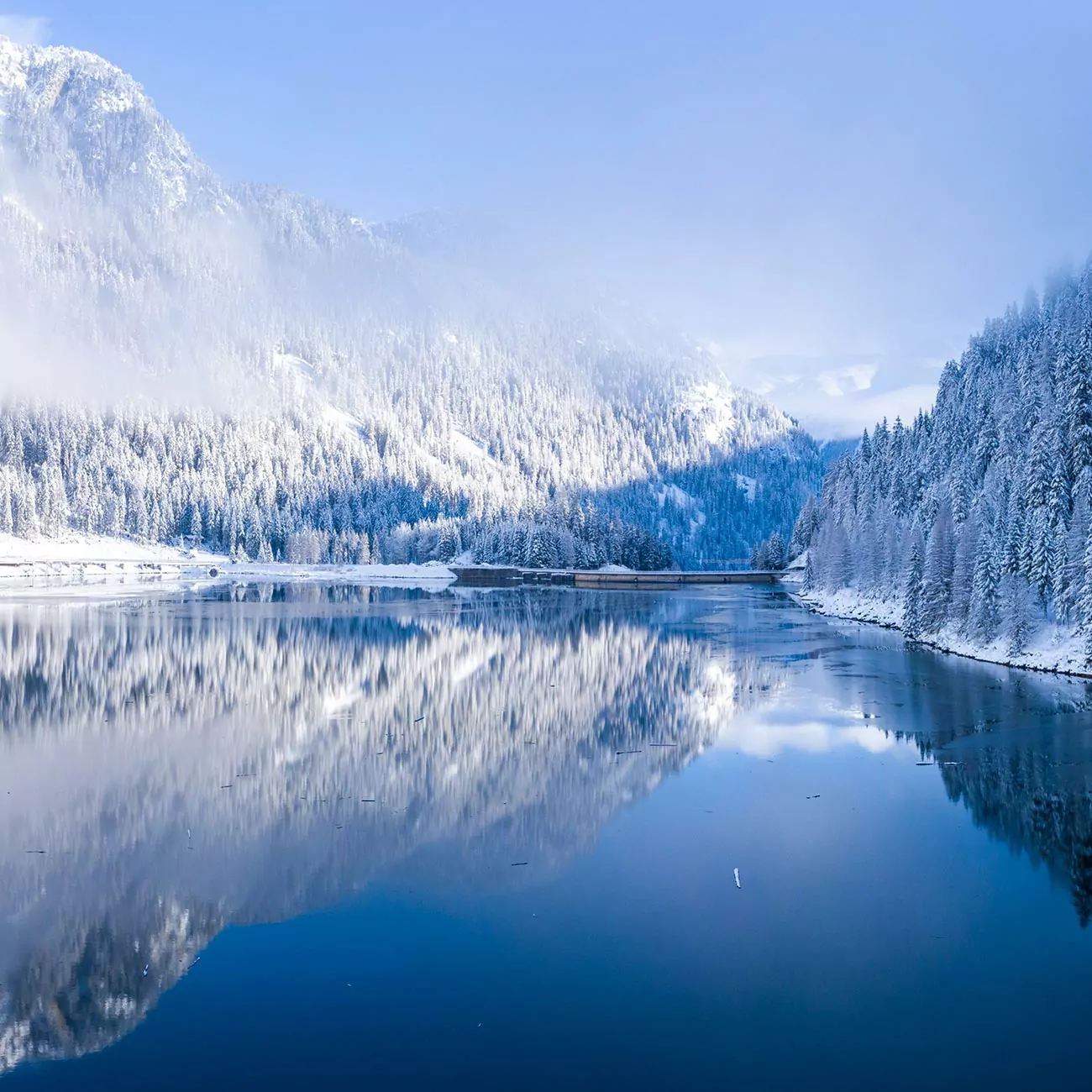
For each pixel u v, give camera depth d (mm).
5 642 75062
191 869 25672
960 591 71750
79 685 55594
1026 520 70375
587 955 20516
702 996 18703
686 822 29469
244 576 196500
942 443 138000
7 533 195500
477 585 185000
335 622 95438
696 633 85500
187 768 36562
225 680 57938
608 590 167875
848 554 125500
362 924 22203
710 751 38594
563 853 26766
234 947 21047
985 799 31156
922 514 118125
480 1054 16750
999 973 19625
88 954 20734
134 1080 16094
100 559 191625
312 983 19438
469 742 40969
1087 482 65375
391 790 33500
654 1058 16562
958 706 46406
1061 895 23422
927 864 25578
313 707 49031
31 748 39812
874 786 32938
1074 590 59500
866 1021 17781
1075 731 40531
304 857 26719
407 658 68062
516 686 55469
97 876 25234
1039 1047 16922
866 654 68312
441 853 26859
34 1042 17172
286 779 34906
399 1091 15672
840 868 25391
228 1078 16141
